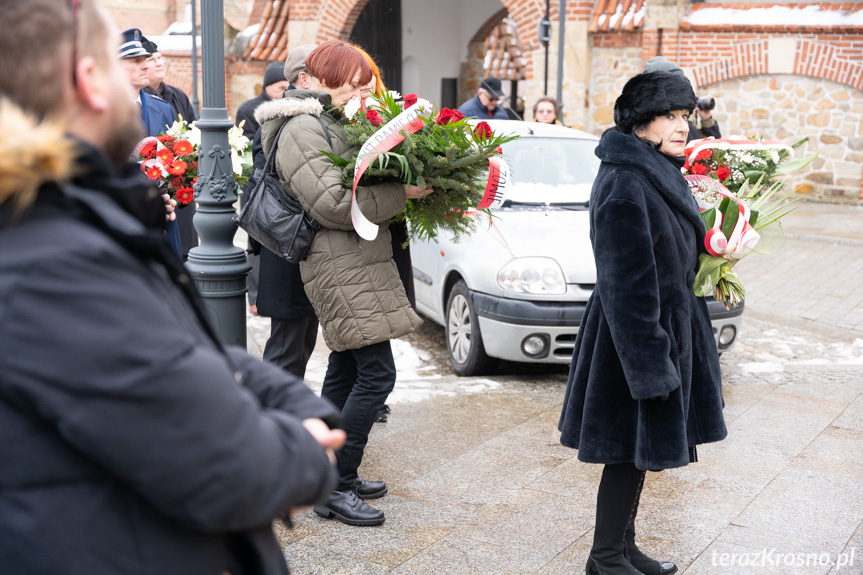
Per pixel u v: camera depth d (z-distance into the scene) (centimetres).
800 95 1393
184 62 1956
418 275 687
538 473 416
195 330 123
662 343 273
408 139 334
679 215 292
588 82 1484
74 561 109
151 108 497
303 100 344
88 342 103
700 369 296
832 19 1344
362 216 329
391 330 348
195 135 423
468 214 399
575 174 674
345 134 349
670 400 283
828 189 1400
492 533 350
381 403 360
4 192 103
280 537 344
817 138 1394
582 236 587
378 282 349
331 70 350
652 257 275
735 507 379
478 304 579
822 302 836
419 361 654
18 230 106
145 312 108
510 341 561
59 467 109
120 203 117
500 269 568
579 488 398
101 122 117
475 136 347
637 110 292
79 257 105
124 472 107
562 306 556
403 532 350
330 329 353
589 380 295
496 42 2356
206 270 416
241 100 1858
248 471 113
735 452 448
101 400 103
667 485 403
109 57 117
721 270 304
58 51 111
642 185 283
